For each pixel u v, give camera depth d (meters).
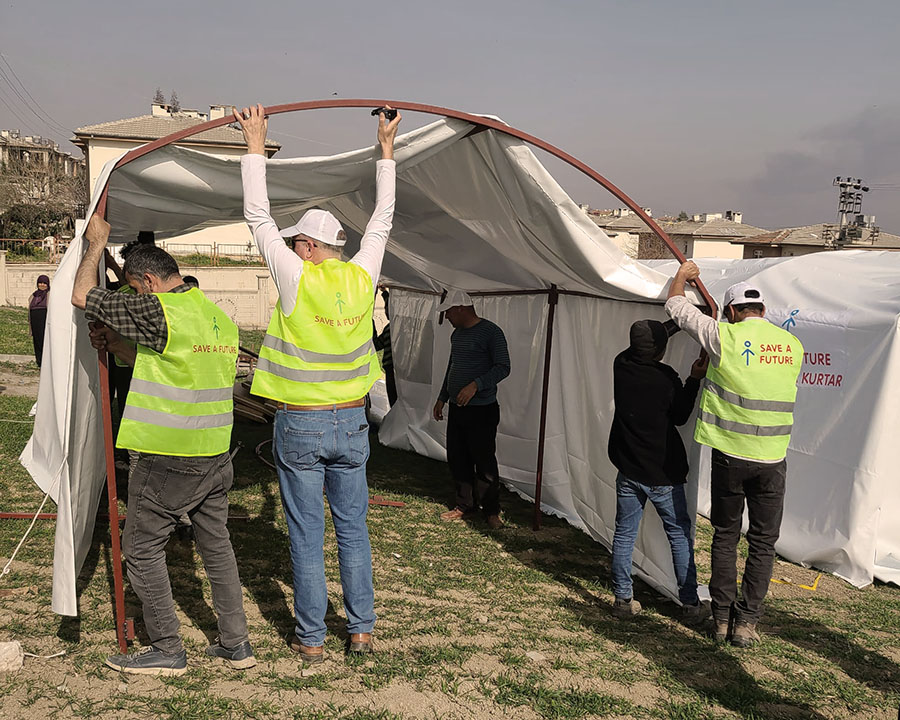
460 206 4.86
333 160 3.82
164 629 3.37
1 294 26.44
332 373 3.45
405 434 8.98
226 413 3.46
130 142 37.03
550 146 4.07
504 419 7.50
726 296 4.45
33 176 47.41
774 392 4.11
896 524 6.00
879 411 5.78
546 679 3.63
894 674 4.02
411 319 8.91
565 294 6.11
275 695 3.29
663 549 4.88
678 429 4.61
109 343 3.54
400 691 3.41
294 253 3.46
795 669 3.95
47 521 5.42
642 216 4.37
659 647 4.12
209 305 3.50
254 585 4.55
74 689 3.23
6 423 8.52
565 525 6.48
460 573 5.14
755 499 4.21
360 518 3.65
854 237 42.78
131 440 3.20
